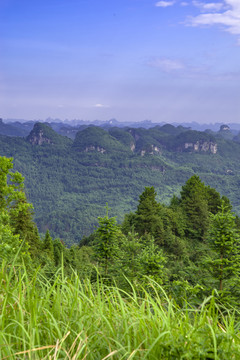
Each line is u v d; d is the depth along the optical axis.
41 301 2.12
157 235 55.56
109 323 2.04
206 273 15.07
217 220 16.19
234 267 14.40
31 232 35.19
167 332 1.74
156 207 66.19
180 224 63.69
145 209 57.62
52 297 2.33
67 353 1.70
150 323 2.01
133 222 59.12
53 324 1.89
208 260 15.09
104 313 2.20
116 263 17.95
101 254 20.88
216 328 1.90
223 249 15.61
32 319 1.90
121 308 2.09
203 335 1.81
